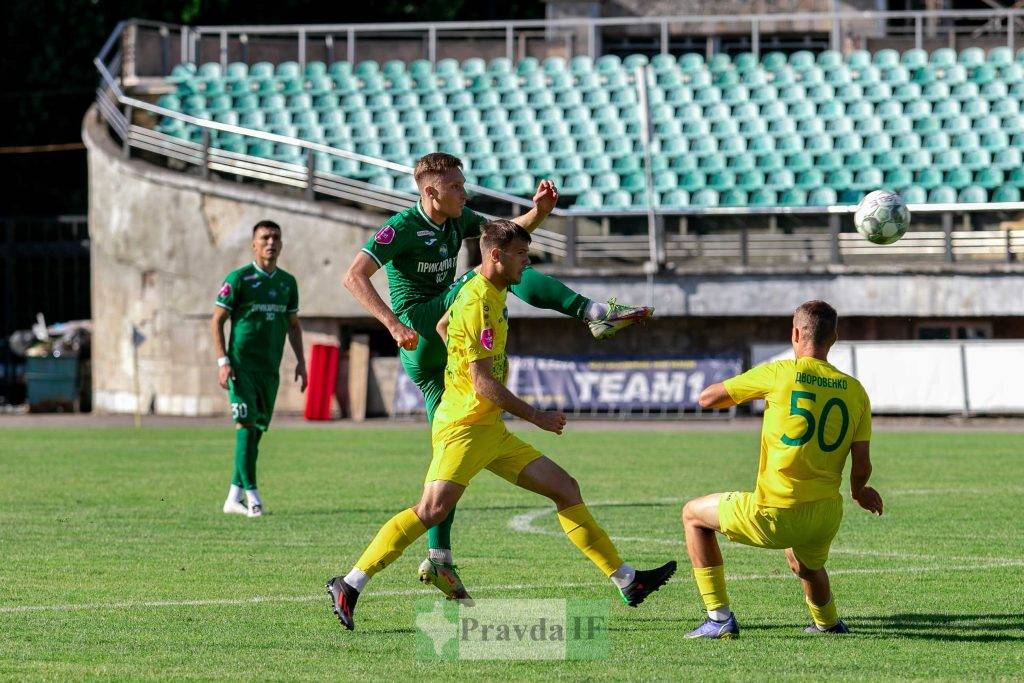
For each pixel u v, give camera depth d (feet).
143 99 380.58
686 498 146.10
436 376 90.22
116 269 326.65
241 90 382.22
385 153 356.18
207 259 313.12
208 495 150.20
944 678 64.59
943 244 307.37
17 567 100.12
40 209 470.80
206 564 101.60
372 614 82.17
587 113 368.68
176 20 465.47
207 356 313.94
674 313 297.74
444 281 91.15
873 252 310.65
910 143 345.72
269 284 132.87
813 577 74.64
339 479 168.66
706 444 224.33
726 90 373.40
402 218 87.92
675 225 321.52
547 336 308.19
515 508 138.62
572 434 249.55
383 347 321.11
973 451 207.82
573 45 410.93
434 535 81.76
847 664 67.82
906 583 92.79
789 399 71.56
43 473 176.04
